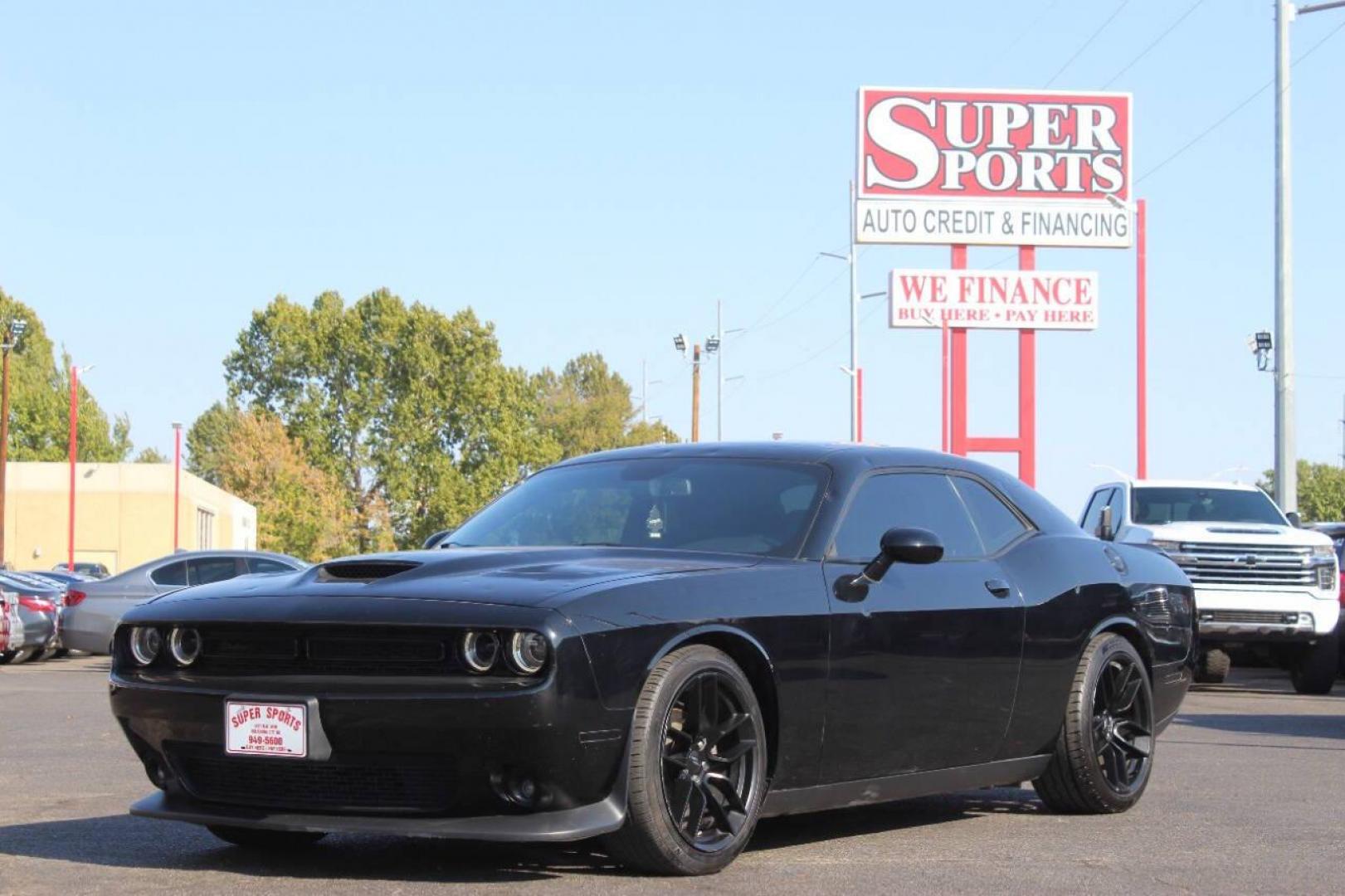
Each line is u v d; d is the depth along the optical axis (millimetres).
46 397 94125
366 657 5273
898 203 46938
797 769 5824
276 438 89812
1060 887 5441
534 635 5090
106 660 24250
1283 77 26344
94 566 63688
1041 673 6871
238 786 5508
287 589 5582
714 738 5547
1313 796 7906
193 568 21312
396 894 5152
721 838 5562
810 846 6234
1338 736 11344
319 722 5207
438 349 96125
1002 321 47750
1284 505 26078
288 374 94438
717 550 6016
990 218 47031
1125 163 47219
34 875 5527
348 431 93875
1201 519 18078
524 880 5391
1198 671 18047
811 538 6074
